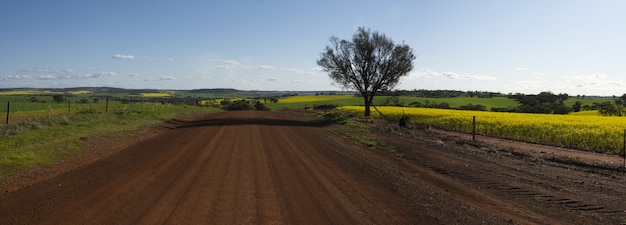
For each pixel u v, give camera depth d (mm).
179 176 10055
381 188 9188
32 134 16625
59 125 20469
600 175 12695
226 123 30562
